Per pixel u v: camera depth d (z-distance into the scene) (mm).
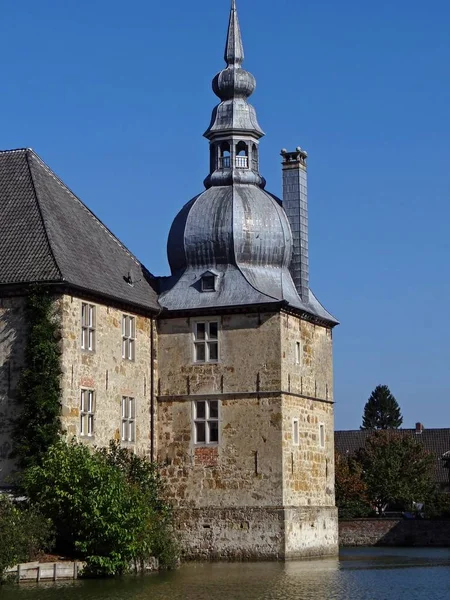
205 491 57938
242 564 54938
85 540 47219
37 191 55562
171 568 51188
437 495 101000
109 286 55531
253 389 57781
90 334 53688
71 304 51906
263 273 60531
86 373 52969
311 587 43938
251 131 62781
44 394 50250
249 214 60719
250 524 56781
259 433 57406
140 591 41688
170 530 52656
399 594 41719
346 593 41875
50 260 51844
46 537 46719
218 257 60531
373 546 80562
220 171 62594
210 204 61250
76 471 47719
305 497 59562
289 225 62281
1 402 51125
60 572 45781
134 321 57812
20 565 44719
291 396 58594
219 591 42094
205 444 58281
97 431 53688
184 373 59219
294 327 59781
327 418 63781
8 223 54094
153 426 59031
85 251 56000
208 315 59094
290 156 63688
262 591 42250
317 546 60375
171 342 59750
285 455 57281
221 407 58281
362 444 129000
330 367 64812
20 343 51188
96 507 46969
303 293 62344
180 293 60219
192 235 60969
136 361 57781
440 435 128250
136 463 53438
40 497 48062
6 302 51688
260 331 58062
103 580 45656
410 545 80562
